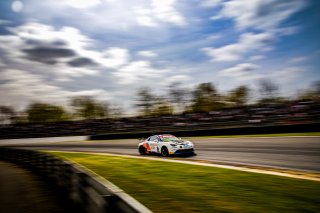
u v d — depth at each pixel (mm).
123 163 11094
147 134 25766
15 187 7445
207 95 61531
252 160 9812
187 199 5301
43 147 26484
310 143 12477
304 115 19719
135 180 7426
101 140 28797
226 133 20859
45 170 8938
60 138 36500
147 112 63438
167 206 4926
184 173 7996
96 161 12484
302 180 6383
